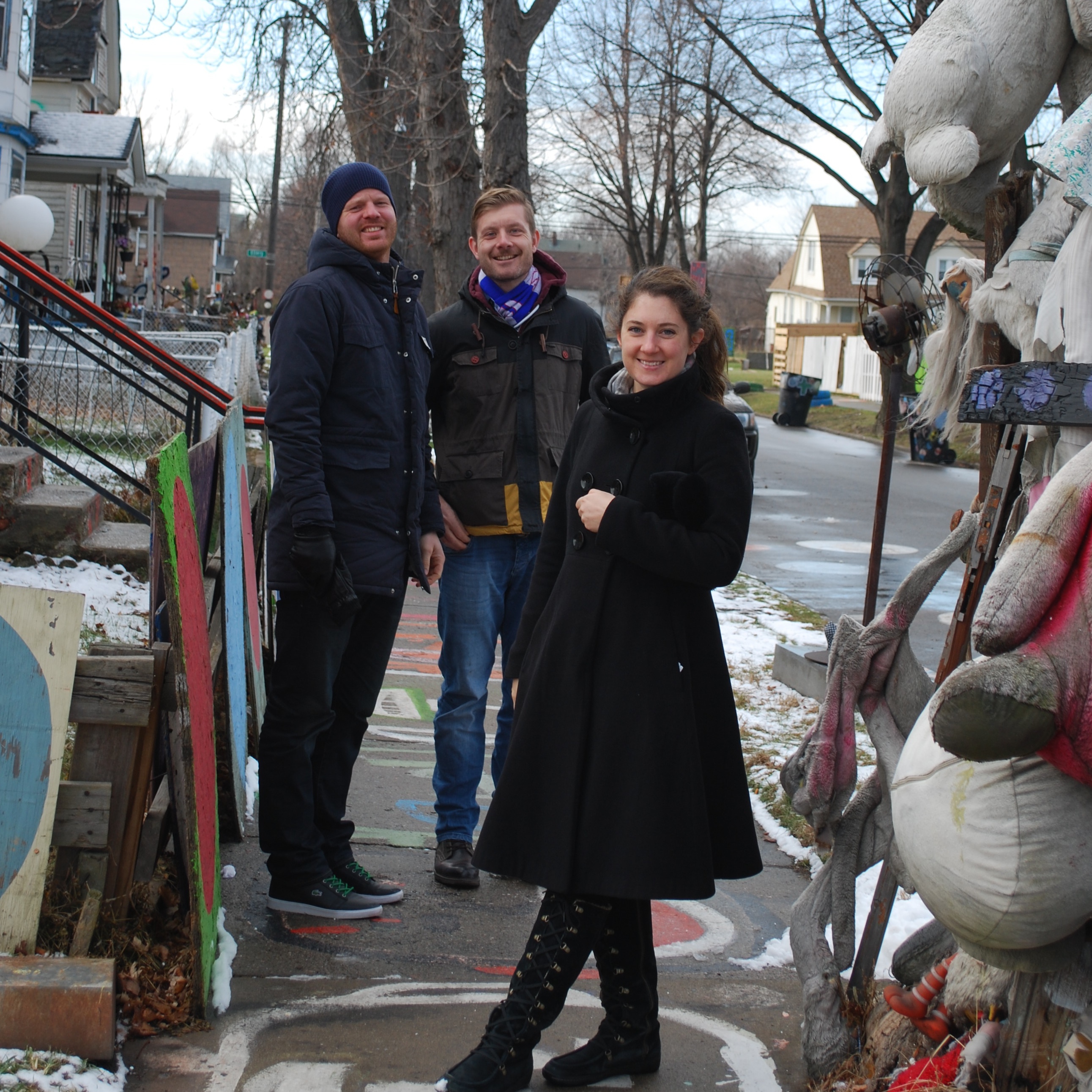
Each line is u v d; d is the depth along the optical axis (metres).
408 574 3.81
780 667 6.80
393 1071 2.80
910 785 2.39
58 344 11.23
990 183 3.41
